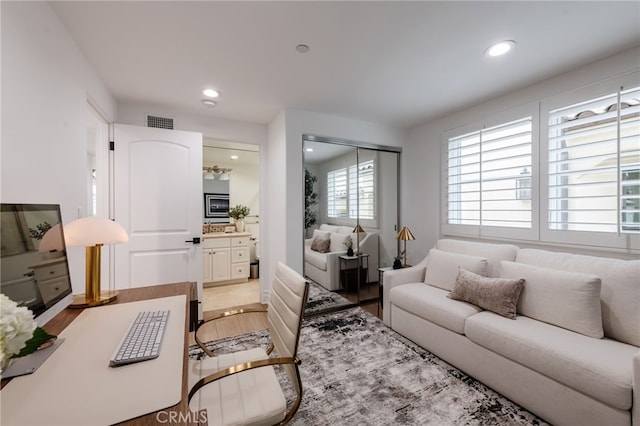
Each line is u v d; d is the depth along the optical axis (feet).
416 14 5.13
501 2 4.84
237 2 4.77
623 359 4.45
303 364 6.81
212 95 8.57
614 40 5.95
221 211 15.66
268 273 11.53
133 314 4.10
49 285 3.52
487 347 5.84
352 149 11.25
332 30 5.57
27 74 4.02
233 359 4.49
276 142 10.52
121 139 8.55
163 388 2.41
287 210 9.84
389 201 12.15
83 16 5.00
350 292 11.20
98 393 2.33
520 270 6.65
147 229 8.88
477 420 5.02
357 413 5.20
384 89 8.34
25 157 3.95
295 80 7.72
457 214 10.48
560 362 4.67
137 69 6.97
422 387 5.94
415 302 7.66
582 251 7.10
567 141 7.45
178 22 5.26
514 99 8.52
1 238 2.71
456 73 7.38
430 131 11.48
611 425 4.15
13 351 2.00
